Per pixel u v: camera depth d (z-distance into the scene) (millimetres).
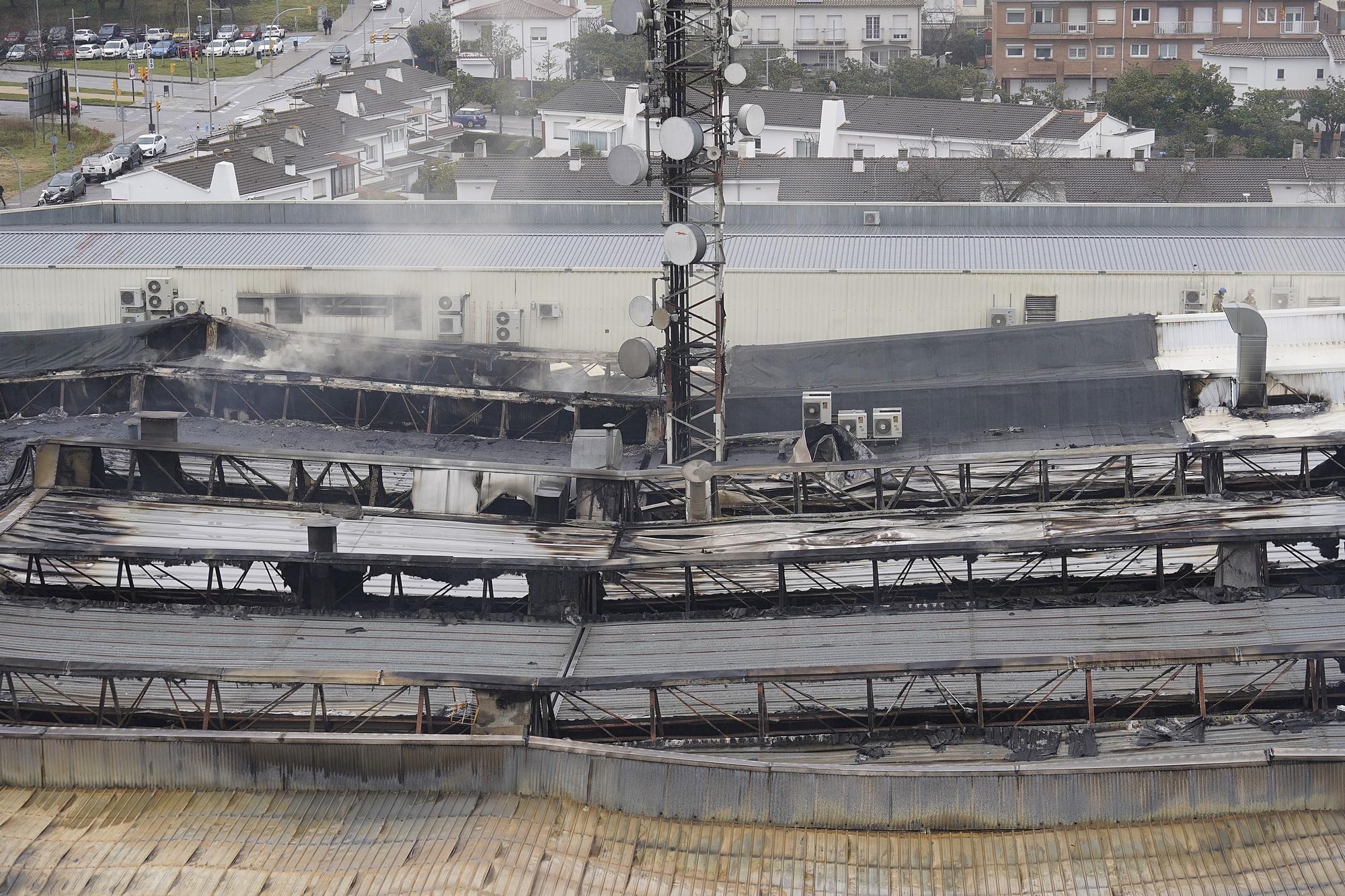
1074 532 38531
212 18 162750
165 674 34531
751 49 146125
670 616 38688
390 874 30750
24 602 39125
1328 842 30516
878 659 35531
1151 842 30953
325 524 39062
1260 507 39375
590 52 143625
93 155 123938
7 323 62125
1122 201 89188
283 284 60562
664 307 48188
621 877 30844
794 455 47906
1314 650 32781
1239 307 48312
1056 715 35125
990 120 107750
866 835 31797
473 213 68000
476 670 36125
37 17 152625
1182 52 138125
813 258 59625
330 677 34094
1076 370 51812
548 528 41562
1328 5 153125
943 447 49438
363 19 178000
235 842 31984
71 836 32219
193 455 45219
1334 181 90688
